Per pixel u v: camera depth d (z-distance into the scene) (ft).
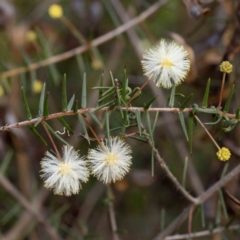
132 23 1.30
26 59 1.24
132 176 1.47
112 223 1.22
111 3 1.53
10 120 1.37
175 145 1.56
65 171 0.97
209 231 1.15
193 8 1.19
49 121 1.61
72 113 0.97
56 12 1.26
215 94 1.23
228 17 1.26
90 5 1.47
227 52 1.20
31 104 1.60
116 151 0.98
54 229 1.29
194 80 1.23
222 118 1.00
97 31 1.51
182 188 1.07
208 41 1.25
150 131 0.97
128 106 0.97
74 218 1.57
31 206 1.30
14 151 1.45
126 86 0.97
